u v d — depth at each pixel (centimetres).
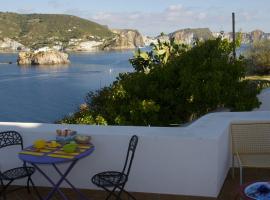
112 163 566
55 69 12538
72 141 521
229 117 643
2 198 554
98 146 567
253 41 4262
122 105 1157
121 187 483
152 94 1156
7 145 566
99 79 9269
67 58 15400
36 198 564
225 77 1104
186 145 536
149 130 573
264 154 581
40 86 8244
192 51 1259
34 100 6556
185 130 570
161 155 548
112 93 1212
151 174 555
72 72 11294
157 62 1416
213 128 576
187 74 1105
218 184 544
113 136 560
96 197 559
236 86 1119
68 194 574
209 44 1277
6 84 8788
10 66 14300
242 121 620
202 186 540
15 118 5262
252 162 558
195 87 1073
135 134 555
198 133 551
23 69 12794
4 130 591
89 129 586
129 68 12306
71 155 467
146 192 561
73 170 582
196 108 1102
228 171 630
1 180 539
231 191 560
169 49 1409
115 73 10662
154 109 1098
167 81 1170
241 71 1146
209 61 1171
